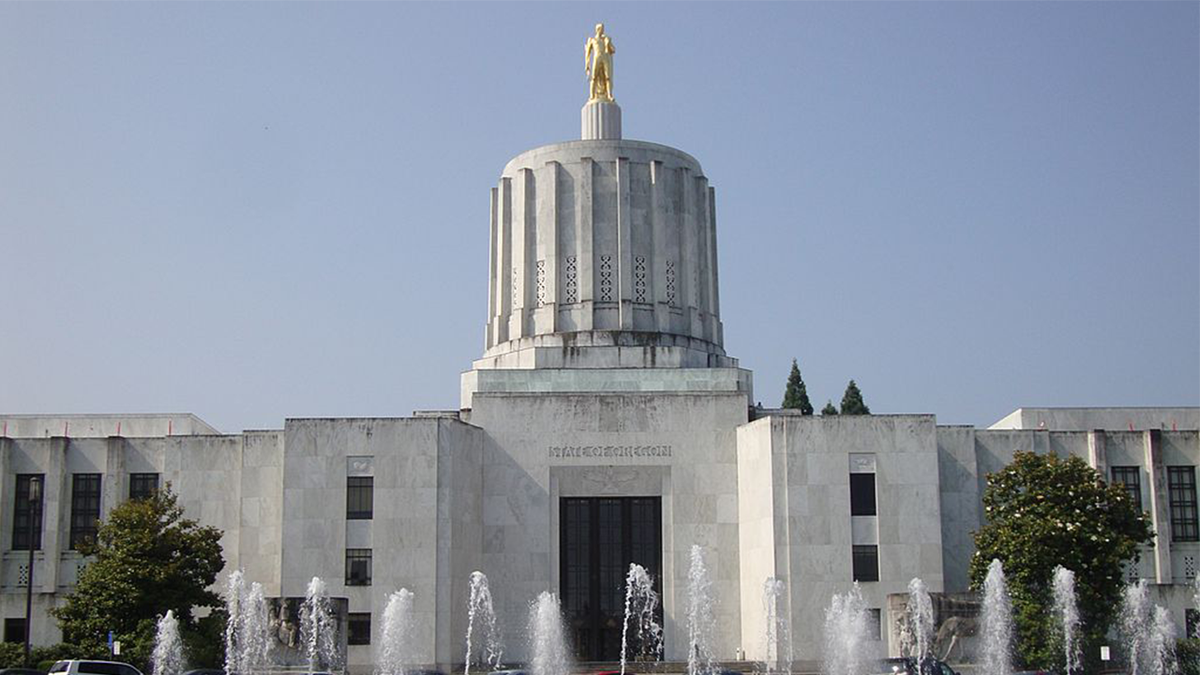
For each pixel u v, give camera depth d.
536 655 65.25
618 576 68.56
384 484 65.56
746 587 67.50
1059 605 59.16
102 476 69.12
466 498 67.31
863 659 63.47
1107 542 59.81
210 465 69.06
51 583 67.69
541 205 73.44
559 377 70.50
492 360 73.31
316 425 66.12
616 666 64.81
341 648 61.09
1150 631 61.75
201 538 63.09
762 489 66.31
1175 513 69.25
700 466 68.88
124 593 59.94
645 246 72.94
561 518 69.12
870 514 65.56
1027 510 61.47
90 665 53.25
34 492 60.53
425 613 64.44
